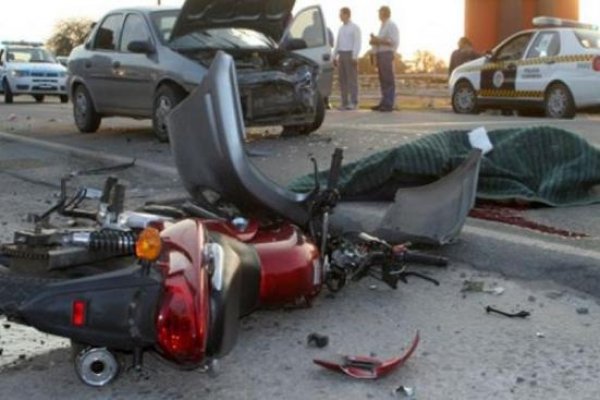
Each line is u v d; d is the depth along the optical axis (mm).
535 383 3783
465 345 4223
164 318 3246
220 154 4258
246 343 4242
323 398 3625
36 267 3604
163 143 11312
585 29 16297
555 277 5262
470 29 35062
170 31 11594
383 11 17078
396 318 4602
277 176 8281
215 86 4211
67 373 3904
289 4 11070
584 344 4238
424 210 5672
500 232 5840
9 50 25875
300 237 4527
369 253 4887
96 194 4535
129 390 3686
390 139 10914
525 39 16766
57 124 14617
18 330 4508
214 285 3373
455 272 5449
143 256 3268
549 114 16109
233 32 11484
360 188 6754
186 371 3697
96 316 3303
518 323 4543
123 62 11852
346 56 17734
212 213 4523
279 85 10805
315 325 4492
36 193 8188
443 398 3631
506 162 6836
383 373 3832
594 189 7145
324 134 11672
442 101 24719
